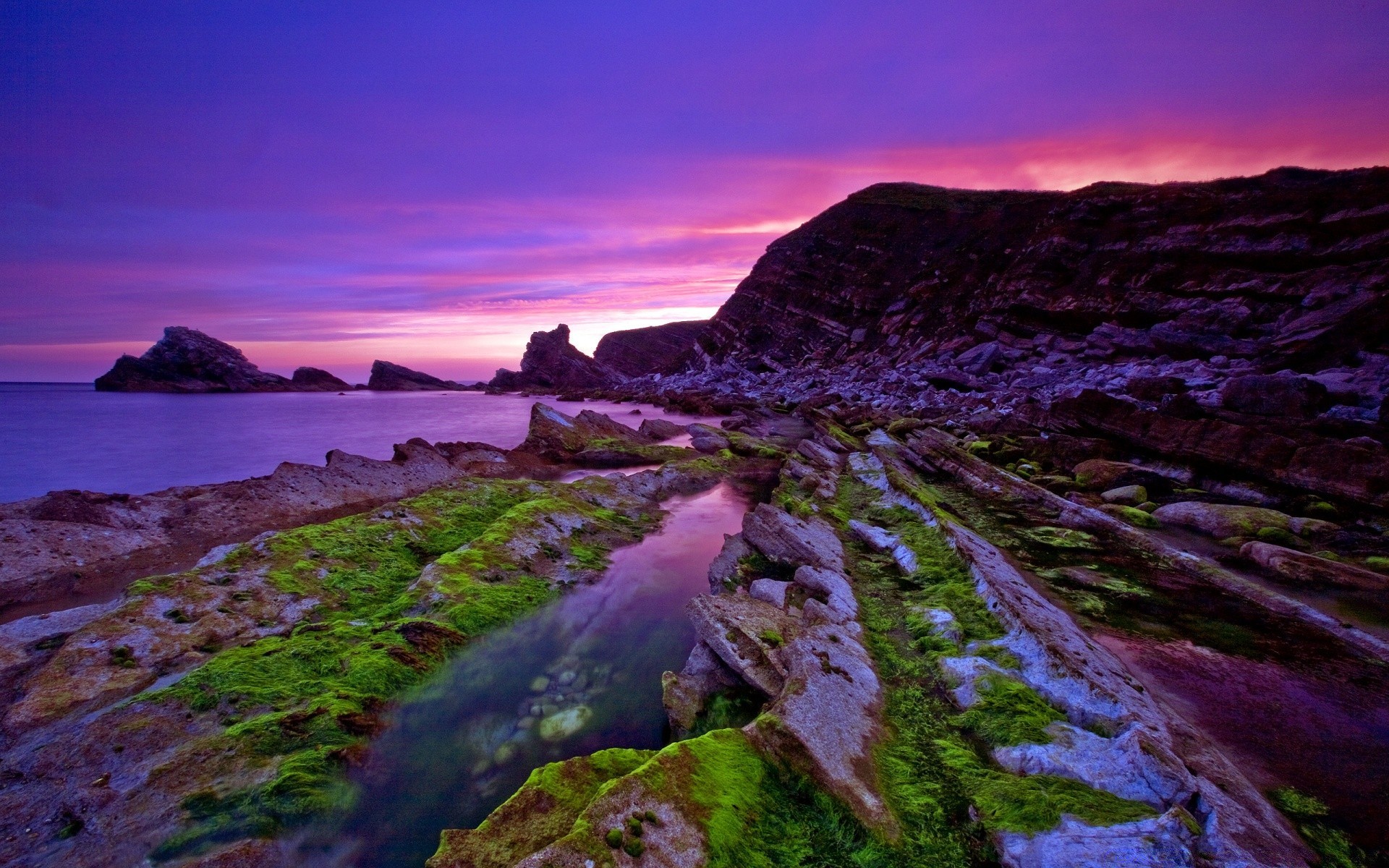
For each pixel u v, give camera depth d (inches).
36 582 391.2
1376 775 212.8
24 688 263.4
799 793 194.1
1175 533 506.3
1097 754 199.2
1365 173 1347.2
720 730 215.6
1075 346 1537.9
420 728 267.9
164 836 197.8
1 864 187.5
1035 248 1897.1
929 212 2780.5
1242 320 1270.9
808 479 668.7
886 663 275.3
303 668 290.5
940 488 698.2
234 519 528.7
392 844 206.4
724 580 409.1
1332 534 460.4
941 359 1892.2
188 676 271.9
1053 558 451.5
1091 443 759.7
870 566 406.6
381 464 683.4
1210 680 277.6
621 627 371.9
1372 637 314.0
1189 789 179.0
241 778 221.5
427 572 391.9
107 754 227.3
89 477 922.1
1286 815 190.2
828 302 2815.0
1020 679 247.3
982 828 177.2
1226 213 1504.7
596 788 194.5
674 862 161.6
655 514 622.2
